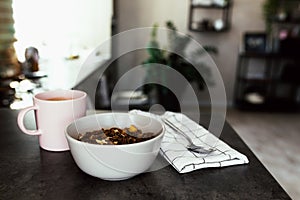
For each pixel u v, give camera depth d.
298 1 3.61
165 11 3.72
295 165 2.38
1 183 0.60
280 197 0.58
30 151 0.75
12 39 1.98
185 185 0.61
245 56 3.72
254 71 4.00
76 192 0.57
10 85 1.61
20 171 0.65
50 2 2.39
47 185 0.60
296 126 3.31
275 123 3.39
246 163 0.71
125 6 3.69
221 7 3.67
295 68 3.79
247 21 3.79
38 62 1.96
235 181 0.63
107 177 0.59
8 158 0.71
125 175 0.60
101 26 3.04
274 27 3.78
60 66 2.06
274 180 0.64
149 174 0.65
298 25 3.77
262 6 3.71
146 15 3.73
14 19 2.01
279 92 4.05
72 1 2.69
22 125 0.72
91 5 2.92
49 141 0.74
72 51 2.53
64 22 2.58
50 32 2.44
